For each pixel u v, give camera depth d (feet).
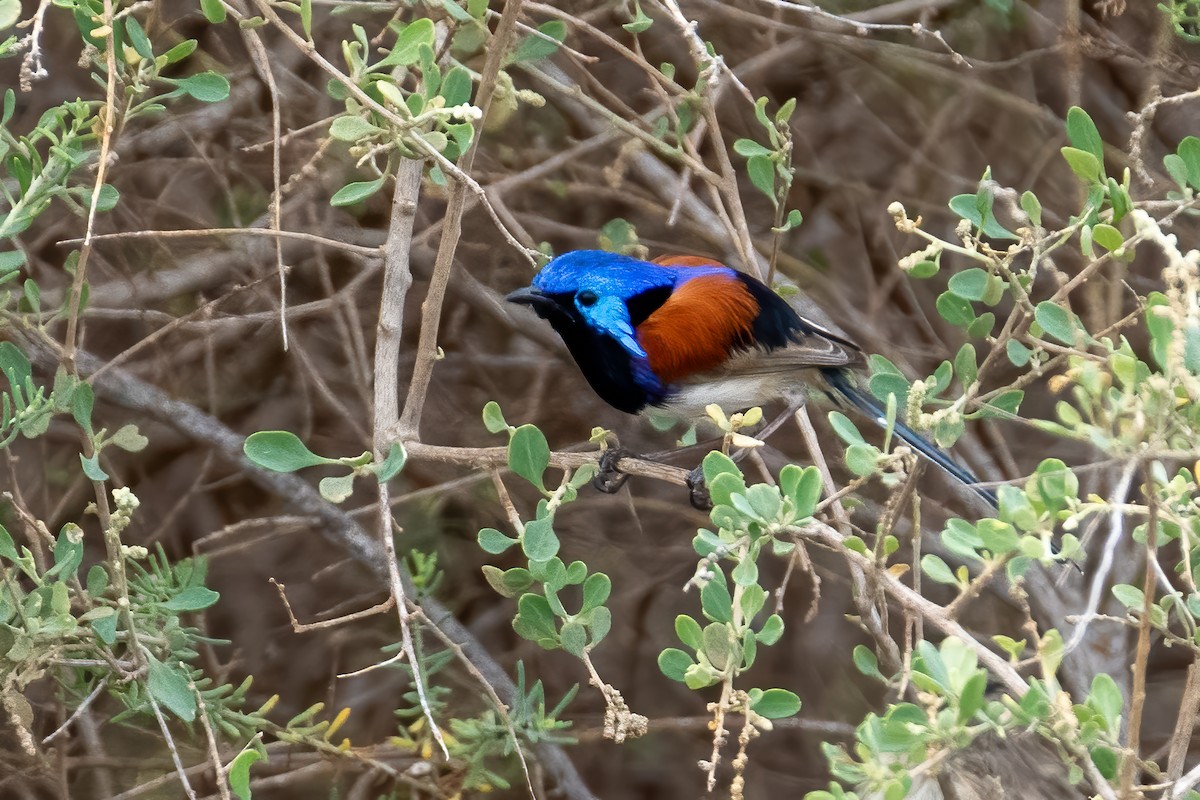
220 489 47.09
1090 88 48.32
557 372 48.52
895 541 27.99
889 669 30.99
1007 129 49.57
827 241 51.08
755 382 35.37
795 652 48.98
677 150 35.91
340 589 47.06
